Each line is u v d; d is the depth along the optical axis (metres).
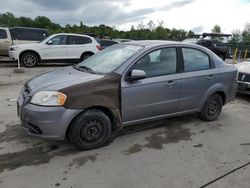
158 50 4.15
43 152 3.61
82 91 3.46
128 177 3.07
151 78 4.02
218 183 3.00
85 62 4.65
